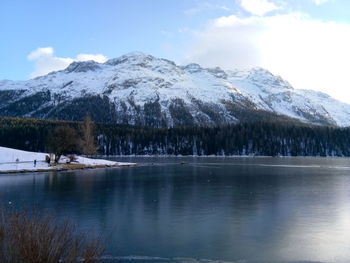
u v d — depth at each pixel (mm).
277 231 25969
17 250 12984
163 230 26047
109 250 21391
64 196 41500
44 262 13016
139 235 24641
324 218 30297
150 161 142875
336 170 88250
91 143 114375
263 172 81188
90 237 23547
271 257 20500
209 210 33500
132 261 19562
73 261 13836
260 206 35531
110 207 34594
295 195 43406
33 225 13570
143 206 35406
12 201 37438
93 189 48312
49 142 95312
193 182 57969
